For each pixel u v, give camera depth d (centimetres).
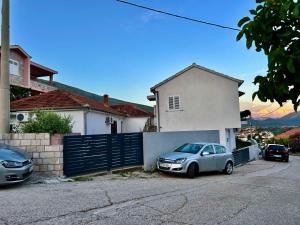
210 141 2072
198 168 1486
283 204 873
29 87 3033
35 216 666
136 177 1386
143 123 3575
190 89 2784
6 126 1277
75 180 1221
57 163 1227
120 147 1529
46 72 3644
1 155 984
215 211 762
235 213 748
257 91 261
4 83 1285
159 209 767
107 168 1450
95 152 1394
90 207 762
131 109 3788
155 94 2950
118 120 2970
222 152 1659
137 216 694
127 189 1041
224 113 2689
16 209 719
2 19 1298
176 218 687
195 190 1069
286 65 235
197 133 1962
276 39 257
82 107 2041
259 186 1212
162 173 1554
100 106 2608
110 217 679
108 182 1201
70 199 846
